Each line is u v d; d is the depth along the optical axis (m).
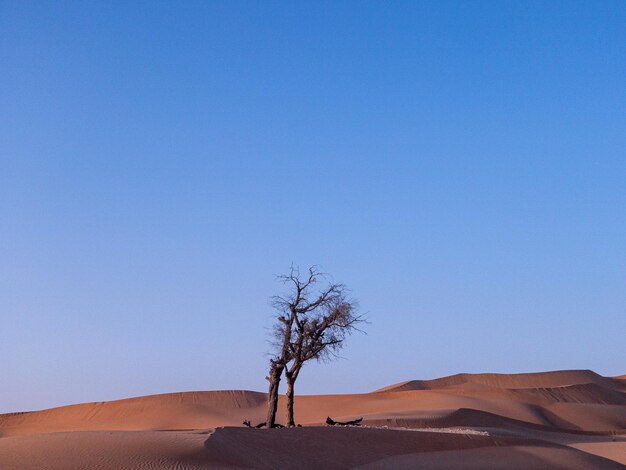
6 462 28.86
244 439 37.44
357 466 36.53
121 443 32.31
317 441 39.25
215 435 35.91
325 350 50.78
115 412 106.50
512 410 100.12
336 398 111.25
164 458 30.59
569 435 74.88
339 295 50.94
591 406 107.31
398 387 158.88
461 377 169.12
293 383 50.56
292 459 35.41
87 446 31.50
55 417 108.44
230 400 112.44
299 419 98.19
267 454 35.31
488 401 104.88
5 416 111.00
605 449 55.00
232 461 32.34
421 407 100.81
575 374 167.25
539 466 39.50
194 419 100.12
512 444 44.06
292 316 50.84
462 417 82.88
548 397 113.44
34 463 28.78
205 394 114.69
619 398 122.50
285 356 50.41
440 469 36.97
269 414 50.38
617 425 100.31
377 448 40.00
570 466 40.25
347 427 43.25
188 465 30.30
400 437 42.31
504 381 164.62
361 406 103.69
